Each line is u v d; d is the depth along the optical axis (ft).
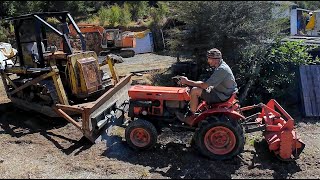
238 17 31.60
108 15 70.90
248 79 28.02
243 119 17.69
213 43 31.07
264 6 32.78
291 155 17.13
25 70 23.22
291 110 26.53
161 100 18.47
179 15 34.04
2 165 17.01
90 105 19.38
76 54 22.88
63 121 22.94
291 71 27.78
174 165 17.06
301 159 17.88
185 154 18.13
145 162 17.37
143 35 56.85
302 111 25.46
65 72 23.40
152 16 69.46
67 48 22.99
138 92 18.70
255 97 27.55
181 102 18.43
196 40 32.07
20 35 23.95
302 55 27.63
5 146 19.43
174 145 19.15
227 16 31.53
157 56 51.98
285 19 34.78
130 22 70.90
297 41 29.19
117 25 68.13
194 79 32.55
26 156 18.11
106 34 52.29
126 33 55.62
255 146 19.27
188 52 33.06
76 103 23.81
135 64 44.55
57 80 21.66
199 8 31.94
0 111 24.99
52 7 73.36
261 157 17.95
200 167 16.74
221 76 16.96
